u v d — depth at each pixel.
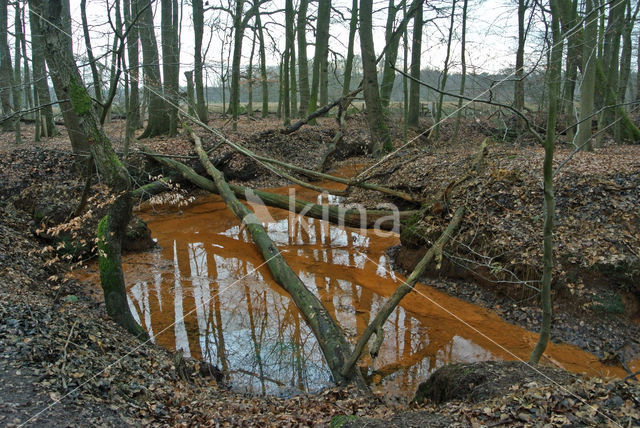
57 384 4.30
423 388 5.65
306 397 5.58
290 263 10.41
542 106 17.77
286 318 7.89
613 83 19.33
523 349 6.87
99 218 10.29
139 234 10.89
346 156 21.41
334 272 9.93
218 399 5.18
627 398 3.88
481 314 8.03
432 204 10.01
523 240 8.42
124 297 6.67
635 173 9.24
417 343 7.09
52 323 5.35
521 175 10.07
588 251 7.73
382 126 16.39
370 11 15.57
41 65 14.20
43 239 9.93
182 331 7.34
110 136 17.45
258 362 6.53
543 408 3.88
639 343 6.79
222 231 12.64
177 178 15.26
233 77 19.61
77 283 8.72
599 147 14.97
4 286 6.45
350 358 5.83
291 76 27.39
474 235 8.96
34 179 12.09
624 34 15.68
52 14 5.99
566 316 7.41
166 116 18.75
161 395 4.80
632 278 7.25
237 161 17.22
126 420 4.14
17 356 4.54
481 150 11.59
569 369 6.33
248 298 8.64
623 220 8.15
